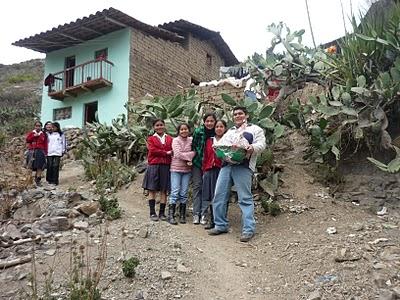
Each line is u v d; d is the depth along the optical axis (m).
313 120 7.49
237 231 5.66
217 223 5.53
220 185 5.53
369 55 6.88
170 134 7.35
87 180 8.62
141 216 5.97
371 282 3.95
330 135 6.95
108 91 18.31
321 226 5.29
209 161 5.88
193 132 6.69
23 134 18.91
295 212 5.81
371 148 6.55
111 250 4.71
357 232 5.00
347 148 6.89
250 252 4.96
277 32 7.86
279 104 7.71
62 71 19.41
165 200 6.00
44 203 6.25
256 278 4.32
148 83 18.67
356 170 6.57
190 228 5.72
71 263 4.26
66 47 20.03
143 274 4.20
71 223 5.52
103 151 9.61
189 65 21.31
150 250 4.73
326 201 6.03
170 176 6.02
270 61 7.80
